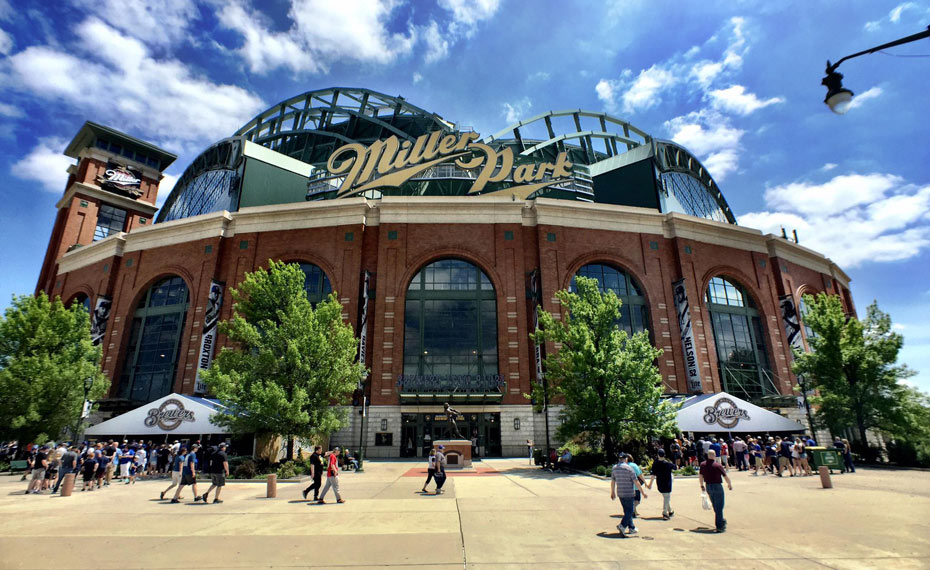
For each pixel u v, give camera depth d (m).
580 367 26.48
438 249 41.47
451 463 28.16
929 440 29.30
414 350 39.22
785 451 23.83
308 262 42.47
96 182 63.53
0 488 20.86
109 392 42.34
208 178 57.34
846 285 59.50
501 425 36.78
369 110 75.19
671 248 45.19
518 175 47.06
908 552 8.87
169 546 9.70
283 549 9.45
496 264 41.16
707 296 45.56
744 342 45.56
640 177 52.56
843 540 9.83
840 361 32.66
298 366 25.58
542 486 19.64
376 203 43.25
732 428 32.94
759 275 47.62
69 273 52.19
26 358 30.20
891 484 19.55
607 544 9.68
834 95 9.03
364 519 12.57
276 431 25.11
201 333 41.19
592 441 27.59
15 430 29.70
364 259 41.81
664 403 26.47
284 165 54.03
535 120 65.31
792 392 44.25
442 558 8.75
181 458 17.41
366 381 37.69
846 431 43.53
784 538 10.05
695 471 23.69
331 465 15.64
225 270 43.62
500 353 38.72
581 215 43.78
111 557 8.91
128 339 44.91
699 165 59.81
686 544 9.62
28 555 9.05
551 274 41.28
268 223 43.62
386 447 35.78
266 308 28.64
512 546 9.58
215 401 34.47
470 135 47.09
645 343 27.75
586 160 68.56
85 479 19.84
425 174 51.31
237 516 13.12
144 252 46.91
